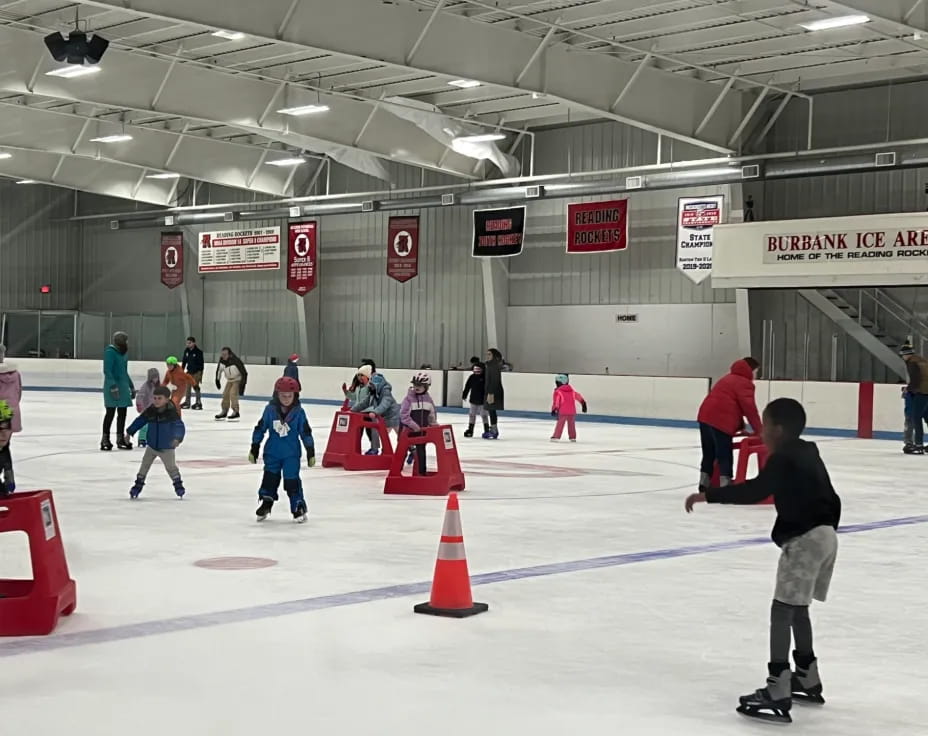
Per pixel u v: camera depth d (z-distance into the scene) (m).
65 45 20.48
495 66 23.84
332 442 16.66
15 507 6.47
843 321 28.14
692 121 27.55
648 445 22.27
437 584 7.16
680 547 10.02
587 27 24.14
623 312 32.94
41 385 42.62
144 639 6.33
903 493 14.74
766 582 8.39
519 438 23.95
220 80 28.58
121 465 16.27
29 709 5.03
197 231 43.53
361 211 37.12
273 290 42.16
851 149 26.67
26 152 38.41
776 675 5.06
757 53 25.45
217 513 11.60
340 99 30.95
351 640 6.38
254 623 6.76
